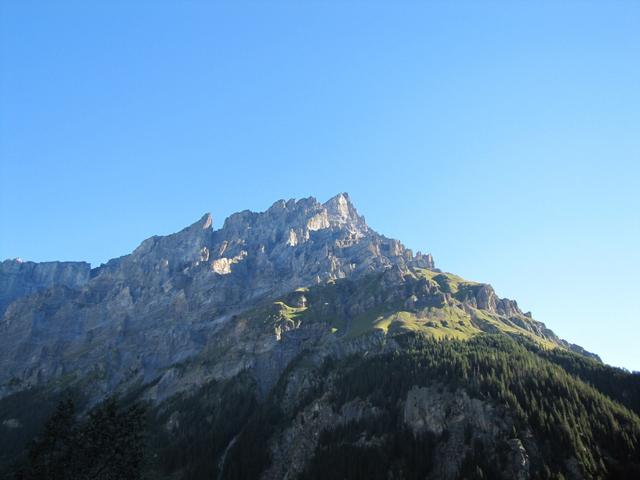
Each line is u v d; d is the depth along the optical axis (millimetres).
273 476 199000
